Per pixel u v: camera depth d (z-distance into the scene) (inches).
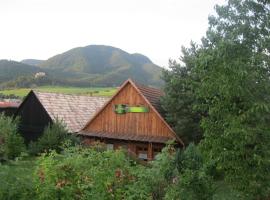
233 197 359.3
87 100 1266.0
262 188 319.9
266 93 318.7
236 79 304.2
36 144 840.9
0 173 274.4
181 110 736.3
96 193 253.0
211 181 313.9
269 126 318.7
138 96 860.0
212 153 333.7
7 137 773.9
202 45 641.0
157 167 310.8
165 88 783.7
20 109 1127.0
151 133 832.9
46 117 1071.0
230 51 319.3
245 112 306.5
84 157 294.7
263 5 336.5
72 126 1064.8
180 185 295.3
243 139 305.3
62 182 256.7
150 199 272.2
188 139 757.9
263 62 322.0
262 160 300.2
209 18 355.6
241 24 331.6
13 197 266.5
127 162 290.2
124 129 875.4
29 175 284.8
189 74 717.3
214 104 336.5
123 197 258.2
